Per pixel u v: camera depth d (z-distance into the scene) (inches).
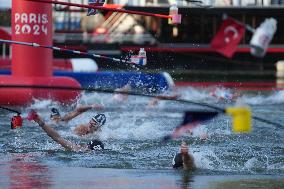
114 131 1213.1
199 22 2512.3
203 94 1939.0
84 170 851.4
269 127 1284.4
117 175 815.1
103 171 844.0
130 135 1178.6
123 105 1664.6
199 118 663.1
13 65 1653.5
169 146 1066.7
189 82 2325.3
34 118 1026.1
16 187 730.2
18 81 1620.3
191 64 2539.4
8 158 946.7
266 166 901.8
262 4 2468.0
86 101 1740.9
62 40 2471.7
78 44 2480.3
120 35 2502.5
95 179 785.6
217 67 2566.4
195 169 868.0
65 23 2475.4
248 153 1002.1
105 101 1747.0
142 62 1231.5
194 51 2522.1
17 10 1631.4
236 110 620.7
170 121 1360.7
